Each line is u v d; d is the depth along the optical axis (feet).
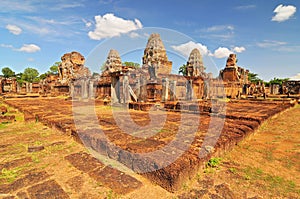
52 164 11.22
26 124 22.09
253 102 48.01
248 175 9.99
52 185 8.97
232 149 13.82
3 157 12.22
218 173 10.20
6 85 98.94
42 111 28.55
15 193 8.33
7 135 17.33
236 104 43.50
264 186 8.97
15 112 32.04
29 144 14.78
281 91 93.25
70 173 10.14
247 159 12.10
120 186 8.93
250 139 16.51
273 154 12.92
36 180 9.41
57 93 82.02
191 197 8.13
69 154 12.80
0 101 53.36
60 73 104.99
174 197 8.14
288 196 8.21
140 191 8.57
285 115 31.30
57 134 17.72
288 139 16.49
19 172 10.23
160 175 8.96
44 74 199.52
